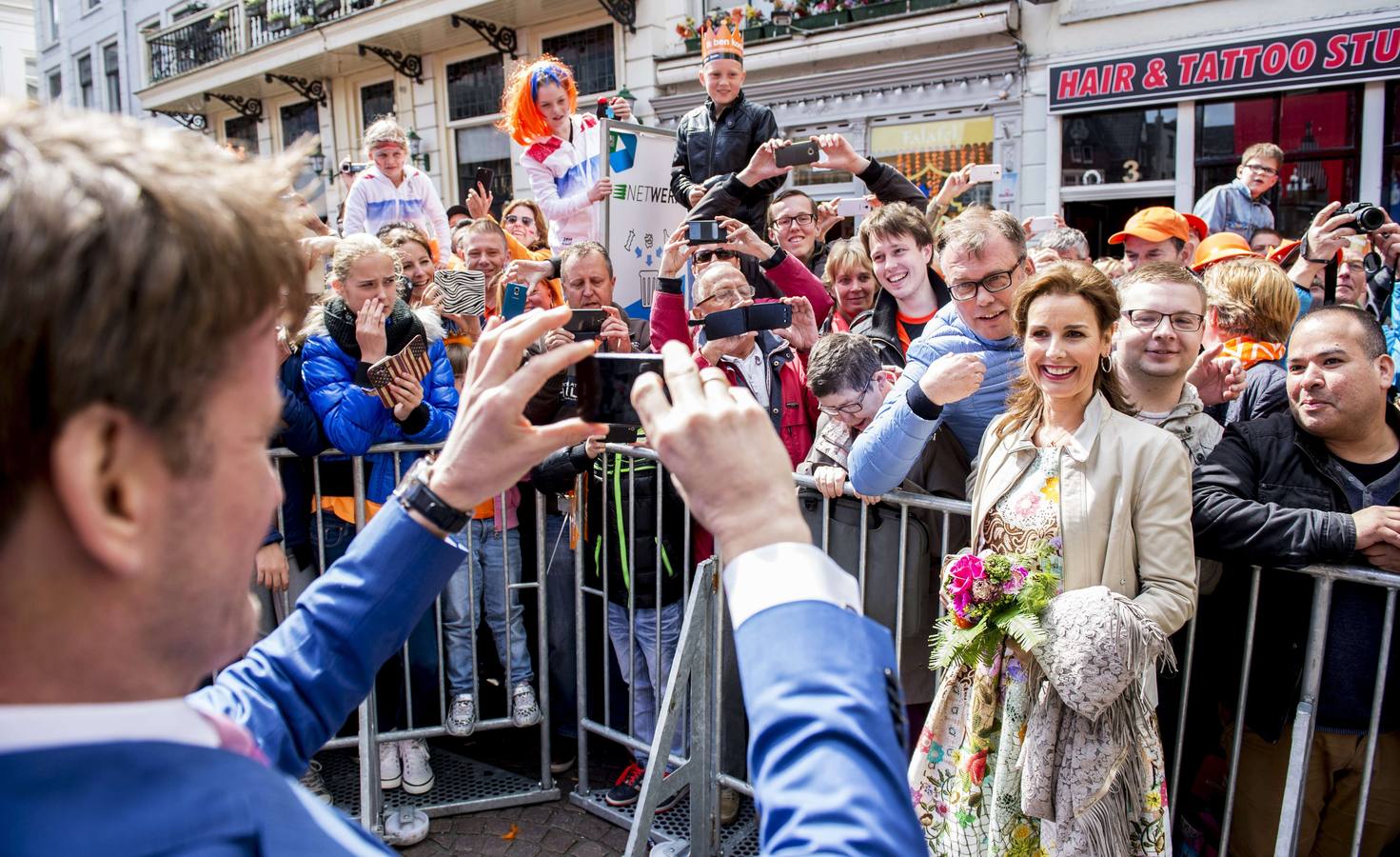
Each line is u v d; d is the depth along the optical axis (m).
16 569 0.48
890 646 0.64
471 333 3.47
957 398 2.14
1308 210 7.83
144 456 0.50
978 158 8.94
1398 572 1.90
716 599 2.62
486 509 3.18
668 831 2.84
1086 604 1.77
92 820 0.47
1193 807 2.35
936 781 2.12
